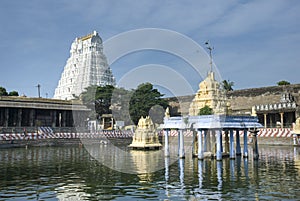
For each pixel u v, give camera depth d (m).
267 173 19.36
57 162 26.31
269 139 44.19
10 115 54.84
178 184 16.20
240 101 60.25
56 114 59.00
